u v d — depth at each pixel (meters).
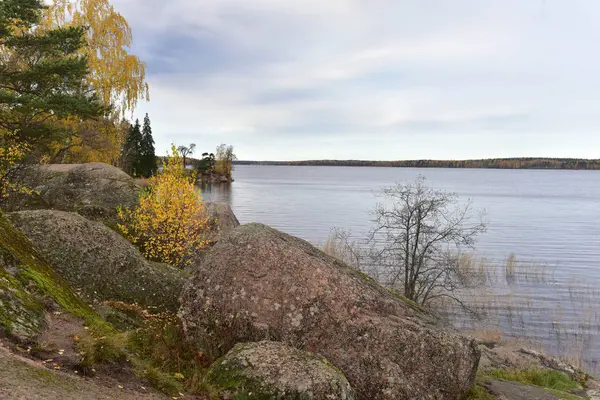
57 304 5.21
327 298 6.43
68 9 29.30
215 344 6.16
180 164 12.96
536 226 46.44
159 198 12.19
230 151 135.00
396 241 18.08
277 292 6.41
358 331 6.21
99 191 16.86
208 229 13.66
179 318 6.38
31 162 14.71
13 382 3.16
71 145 26.22
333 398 4.86
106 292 7.50
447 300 19.53
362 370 5.94
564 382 9.23
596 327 17.09
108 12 30.39
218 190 90.00
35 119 19.83
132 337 5.89
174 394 4.54
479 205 69.25
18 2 17.42
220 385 4.97
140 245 12.40
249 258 6.62
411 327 6.40
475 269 25.33
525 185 153.50
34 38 17.72
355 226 40.75
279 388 4.80
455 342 6.42
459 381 6.27
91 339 4.51
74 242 7.76
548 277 24.52
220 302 6.34
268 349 5.41
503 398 6.95
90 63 28.64
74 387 3.61
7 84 17.47
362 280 7.05
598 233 41.66
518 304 19.58
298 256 6.77
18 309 4.47
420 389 5.98
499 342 13.58
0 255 5.31
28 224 7.78
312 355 5.51
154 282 8.09
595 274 25.44
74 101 16.92
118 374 4.38
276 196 78.12
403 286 18.59
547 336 16.17
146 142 69.75
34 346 4.09
